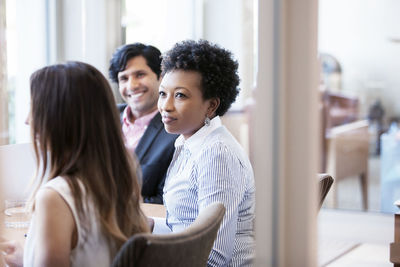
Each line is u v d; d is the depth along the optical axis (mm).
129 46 2740
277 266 1228
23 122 3518
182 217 1708
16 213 1922
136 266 1096
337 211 4637
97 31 3842
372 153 5574
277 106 1198
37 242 1182
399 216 2479
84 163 1237
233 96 1759
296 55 1182
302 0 1163
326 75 6707
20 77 3545
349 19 6879
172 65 1715
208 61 1678
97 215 1226
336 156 5156
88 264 1228
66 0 3744
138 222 1354
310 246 1208
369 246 3564
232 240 1615
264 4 1189
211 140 1679
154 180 2529
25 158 2061
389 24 6758
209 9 4906
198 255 1255
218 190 1593
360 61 6828
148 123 2730
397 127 6523
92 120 1247
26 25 3584
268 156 1216
